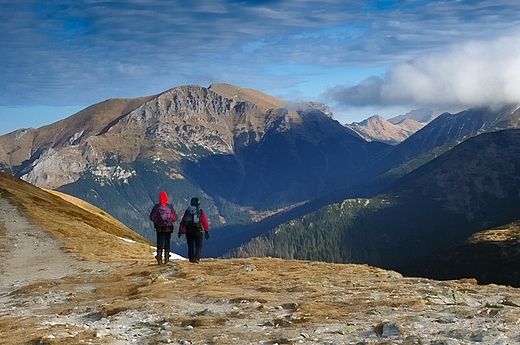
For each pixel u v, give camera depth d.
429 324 10.75
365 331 10.58
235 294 16.48
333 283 18.47
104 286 22.00
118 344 10.82
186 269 23.58
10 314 17.48
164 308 14.53
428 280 19.08
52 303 19.30
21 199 59.62
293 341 10.09
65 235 44.72
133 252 41.72
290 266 24.97
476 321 10.77
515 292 15.30
